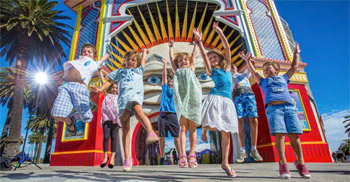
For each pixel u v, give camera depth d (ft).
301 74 32.81
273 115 8.32
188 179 6.94
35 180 6.75
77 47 40.04
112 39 39.27
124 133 9.34
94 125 30.96
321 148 27.68
